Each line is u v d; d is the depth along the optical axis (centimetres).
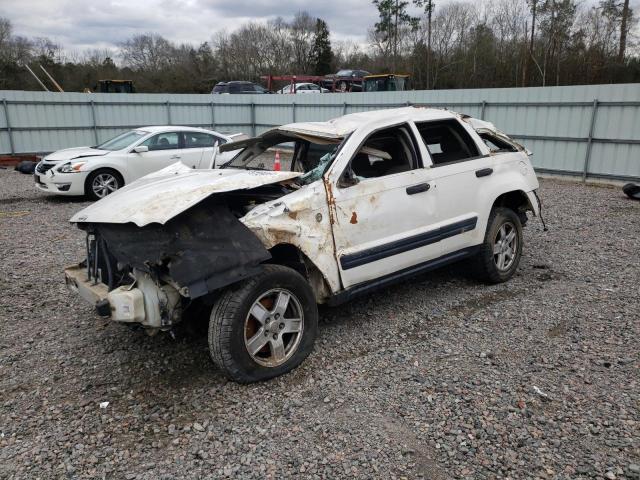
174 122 2069
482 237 523
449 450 290
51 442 304
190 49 5931
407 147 470
